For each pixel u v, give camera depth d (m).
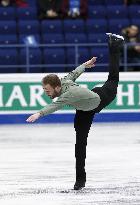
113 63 16.28
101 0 43.22
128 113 33.84
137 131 30.23
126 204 14.73
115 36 16.33
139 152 23.72
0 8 41.16
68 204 14.73
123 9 42.41
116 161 21.61
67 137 28.22
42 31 40.28
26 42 38.66
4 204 14.77
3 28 39.91
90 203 14.85
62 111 33.62
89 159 22.08
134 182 17.77
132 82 33.72
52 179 18.34
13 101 33.25
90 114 15.78
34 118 14.33
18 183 17.75
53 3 41.25
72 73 16.02
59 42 39.41
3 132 30.30
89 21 41.06
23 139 27.73
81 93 14.93
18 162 21.62
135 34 38.72
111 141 26.78
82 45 36.78
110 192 16.28
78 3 41.50
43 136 28.66
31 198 15.53
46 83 14.97
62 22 40.75
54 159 22.20
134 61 37.66
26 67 37.56
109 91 15.79
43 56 38.16
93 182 17.80
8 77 33.06
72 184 17.52
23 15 41.16
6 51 38.00
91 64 16.25
